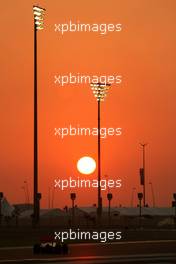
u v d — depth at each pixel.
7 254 112.38
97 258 103.00
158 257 106.12
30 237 158.12
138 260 100.62
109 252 117.38
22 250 123.06
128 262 97.38
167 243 146.50
